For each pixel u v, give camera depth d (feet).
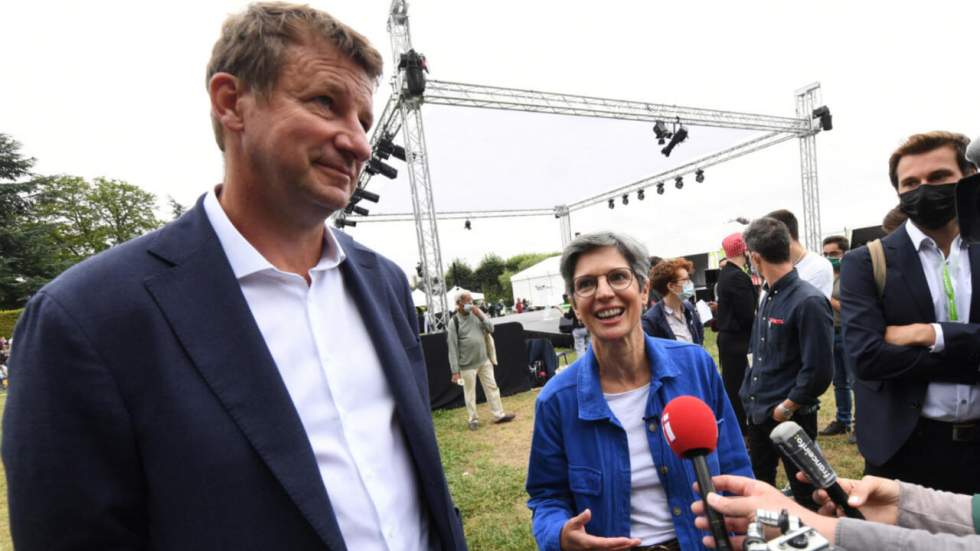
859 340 5.68
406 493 3.58
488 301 153.07
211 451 2.59
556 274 76.69
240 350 2.83
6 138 99.96
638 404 5.06
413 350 4.24
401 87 23.48
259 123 2.93
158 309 2.70
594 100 28.78
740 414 11.62
